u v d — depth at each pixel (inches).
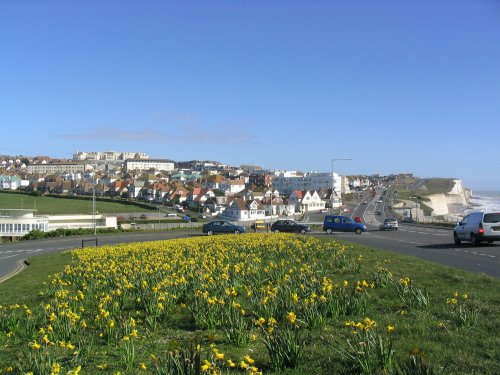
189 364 232.2
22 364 286.8
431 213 6678.2
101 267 727.1
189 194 6210.6
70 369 288.0
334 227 2017.7
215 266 632.4
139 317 430.3
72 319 371.9
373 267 640.4
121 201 5472.4
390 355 258.5
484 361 265.6
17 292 645.9
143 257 845.8
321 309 381.7
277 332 294.8
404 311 380.5
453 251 977.5
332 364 273.1
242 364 243.4
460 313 341.7
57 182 7736.2
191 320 406.3
